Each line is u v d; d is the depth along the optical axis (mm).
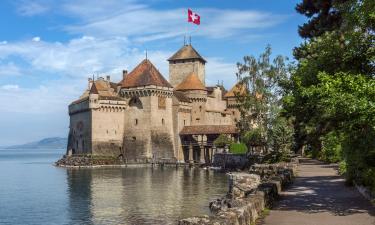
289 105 23359
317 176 36188
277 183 24469
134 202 46781
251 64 79625
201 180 69500
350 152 23469
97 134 111688
